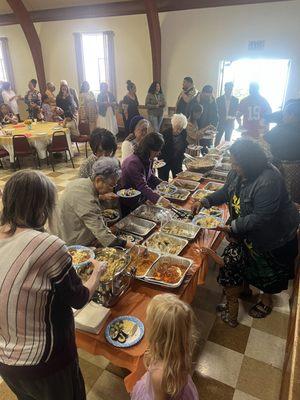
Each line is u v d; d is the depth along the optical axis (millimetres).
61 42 8523
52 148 5695
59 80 9047
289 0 5695
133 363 1283
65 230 1754
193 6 6508
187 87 5777
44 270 955
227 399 1746
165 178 3711
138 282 1651
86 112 6984
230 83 5758
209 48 6738
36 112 7316
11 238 984
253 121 4777
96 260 1506
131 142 2869
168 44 7141
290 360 1379
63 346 1082
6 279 936
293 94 6215
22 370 1012
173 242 1987
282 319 2312
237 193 2002
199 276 1873
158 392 1013
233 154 1788
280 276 2100
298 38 5855
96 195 1722
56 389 1104
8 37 9438
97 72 8531
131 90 6895
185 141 3615
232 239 2064
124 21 7449
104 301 1459
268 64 6488
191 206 2527
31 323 976
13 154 5543
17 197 969
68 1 7648
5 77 10148
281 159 3012
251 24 6164
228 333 2180
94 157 2297
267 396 1764
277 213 1881
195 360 1970
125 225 2188
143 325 1380
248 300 2498
